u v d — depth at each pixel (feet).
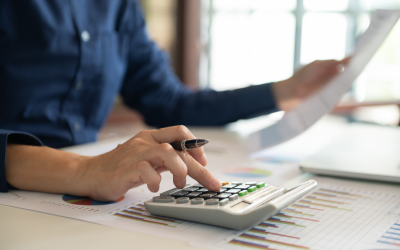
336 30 17.88
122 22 3.60
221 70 17.67
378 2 17.25
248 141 2.69
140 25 3.89
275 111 3.56
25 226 1.30
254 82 18.79
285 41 18.49
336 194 1.70
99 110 3.36
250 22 18.43
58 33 2.92
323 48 18.16
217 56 17.51
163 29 15.14
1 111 2.81
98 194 1.57
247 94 3.57
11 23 2.77
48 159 1.74
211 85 17.35
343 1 17.65
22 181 1.72
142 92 3.91
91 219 1.37
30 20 2.81
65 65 3.00
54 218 1.38
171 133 1.64
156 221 1.35
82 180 1.60
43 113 2.94
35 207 1.50
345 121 4.42
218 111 3.64
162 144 1.54
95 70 3.22
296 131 2.46
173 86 3.95
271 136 2.57
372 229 1.27
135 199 1.61
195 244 1.15
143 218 1.38
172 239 1.19
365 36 2.55
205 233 1.24
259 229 1.27
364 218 1.38
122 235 1.22
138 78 3.89
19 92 2.81
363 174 1.91
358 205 1.53
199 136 3.37
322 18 17.97
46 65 2.91
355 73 2.43
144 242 1.17
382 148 2.51
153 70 3.92
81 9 3.12
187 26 15.37
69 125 3.08
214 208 1.27
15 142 1.89
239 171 2.18
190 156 1.57
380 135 3.10
